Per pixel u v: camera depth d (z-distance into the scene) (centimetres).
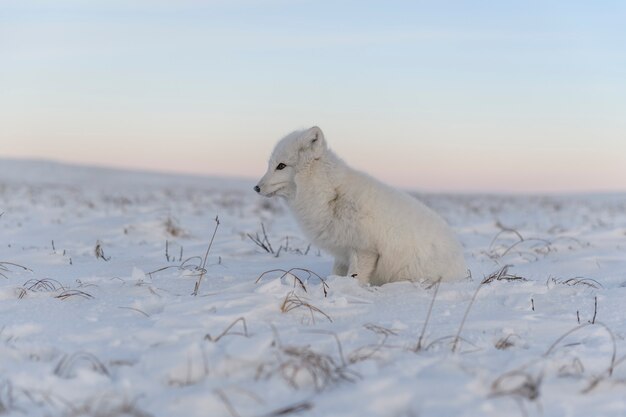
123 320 493
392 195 664
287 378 364
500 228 1348
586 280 741
